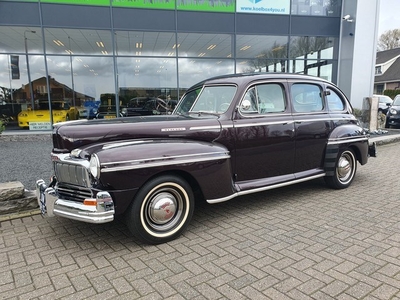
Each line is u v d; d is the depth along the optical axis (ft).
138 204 10.02
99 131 10.91
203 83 14.65
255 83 13.21
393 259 9.16
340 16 45.73
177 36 40.45
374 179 18.54
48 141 34.45
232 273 8.64
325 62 46.68
